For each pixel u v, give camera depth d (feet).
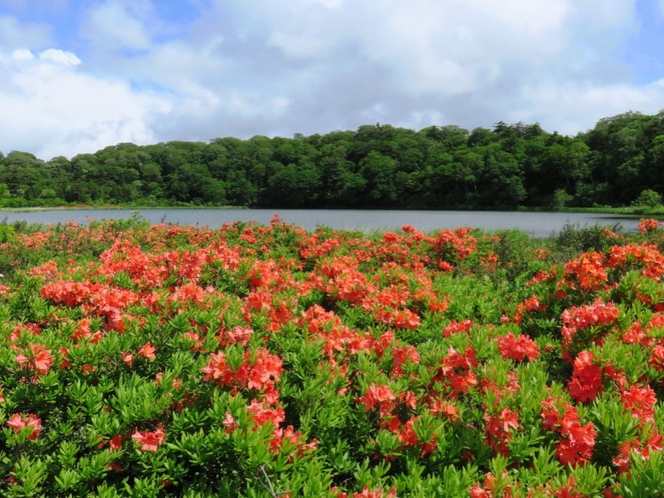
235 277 16.16
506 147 330.95
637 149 266.77
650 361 9.83
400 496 6.89
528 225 131.85
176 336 10.06
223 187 375.86
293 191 345.51
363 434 8.30
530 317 14.07
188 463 7.68
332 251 27.96
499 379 8.34
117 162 409.08
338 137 457.27
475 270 26.58
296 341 10.32
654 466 5.75
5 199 309.63
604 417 7.50
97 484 7.45
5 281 25.39
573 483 6.35
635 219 162.20
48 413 8.95
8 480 7.65
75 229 44.34
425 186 311.47
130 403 8.01
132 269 17.10
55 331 10.82
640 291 12.80
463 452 7.77
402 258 26.55
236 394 7.72
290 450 6.92
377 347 10.75
